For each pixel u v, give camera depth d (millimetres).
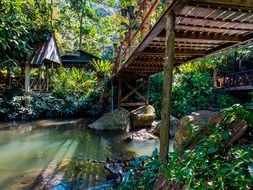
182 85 14555
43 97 13664
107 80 14297
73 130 10406
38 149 7254
